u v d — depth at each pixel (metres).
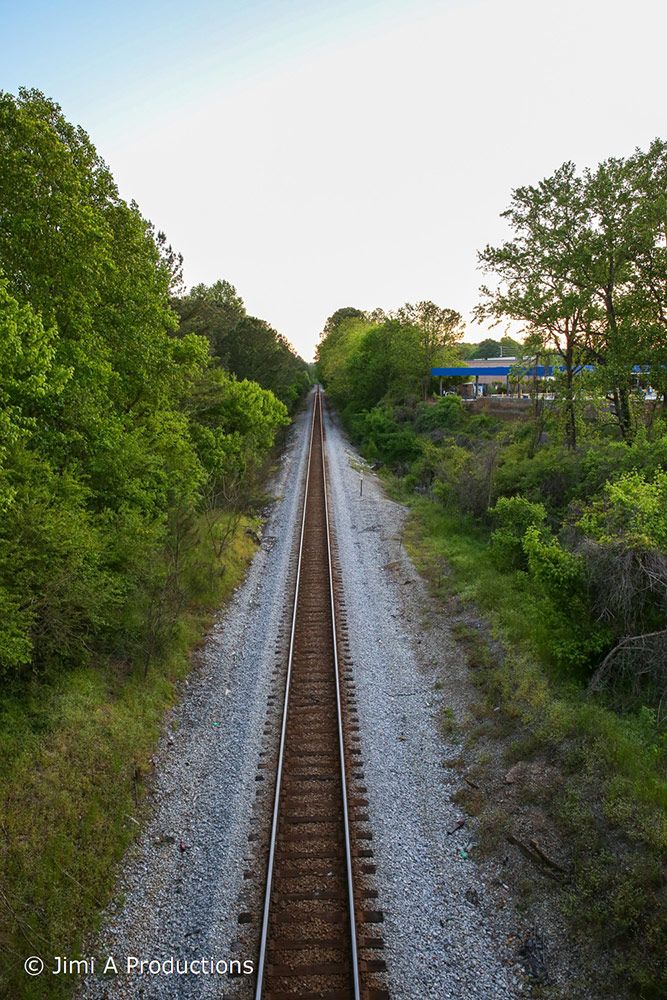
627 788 8.14
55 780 8.55
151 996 6.40
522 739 9.98
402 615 16.08
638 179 19.45
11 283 11.38
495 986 6.51
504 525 19.50
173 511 17.39
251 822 8.73
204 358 18.62
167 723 11.25
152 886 7.82
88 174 13.16
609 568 11.12
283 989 6.39
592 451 19.88
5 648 8.74
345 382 67.94
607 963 6.54
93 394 13.06
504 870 7.96
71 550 10.70
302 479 33.31
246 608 16.75
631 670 10.65
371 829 8.58
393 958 6.71
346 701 11.79
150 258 16.06
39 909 7.09
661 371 19.95
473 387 64.50
